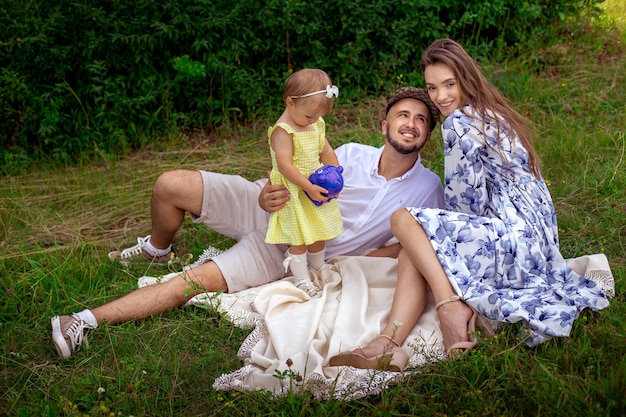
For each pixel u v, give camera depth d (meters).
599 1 7.40
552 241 3.67
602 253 4.03
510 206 3.60
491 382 2.99
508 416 2.86
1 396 3.26
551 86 6.55
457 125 3.56
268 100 6.46
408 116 3.85
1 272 4.29
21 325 3.72
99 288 4.15
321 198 3.69
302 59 6.59
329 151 3.89
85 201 5.36
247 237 4.02
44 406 3.10
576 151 5.33
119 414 3.03
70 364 3.48
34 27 5.96
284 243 3.83
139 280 4.05
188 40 6.32
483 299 3.31
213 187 4.04
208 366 3.40
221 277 3.90
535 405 2.87
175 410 3.15
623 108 6.05
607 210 4.60
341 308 3.59
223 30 6.26
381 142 5.77
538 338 3.24
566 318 3.26
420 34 6.62
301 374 3.18
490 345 3.19
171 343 3.57
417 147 3.88
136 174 5.71
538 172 3.74
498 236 3.51
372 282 3.84
